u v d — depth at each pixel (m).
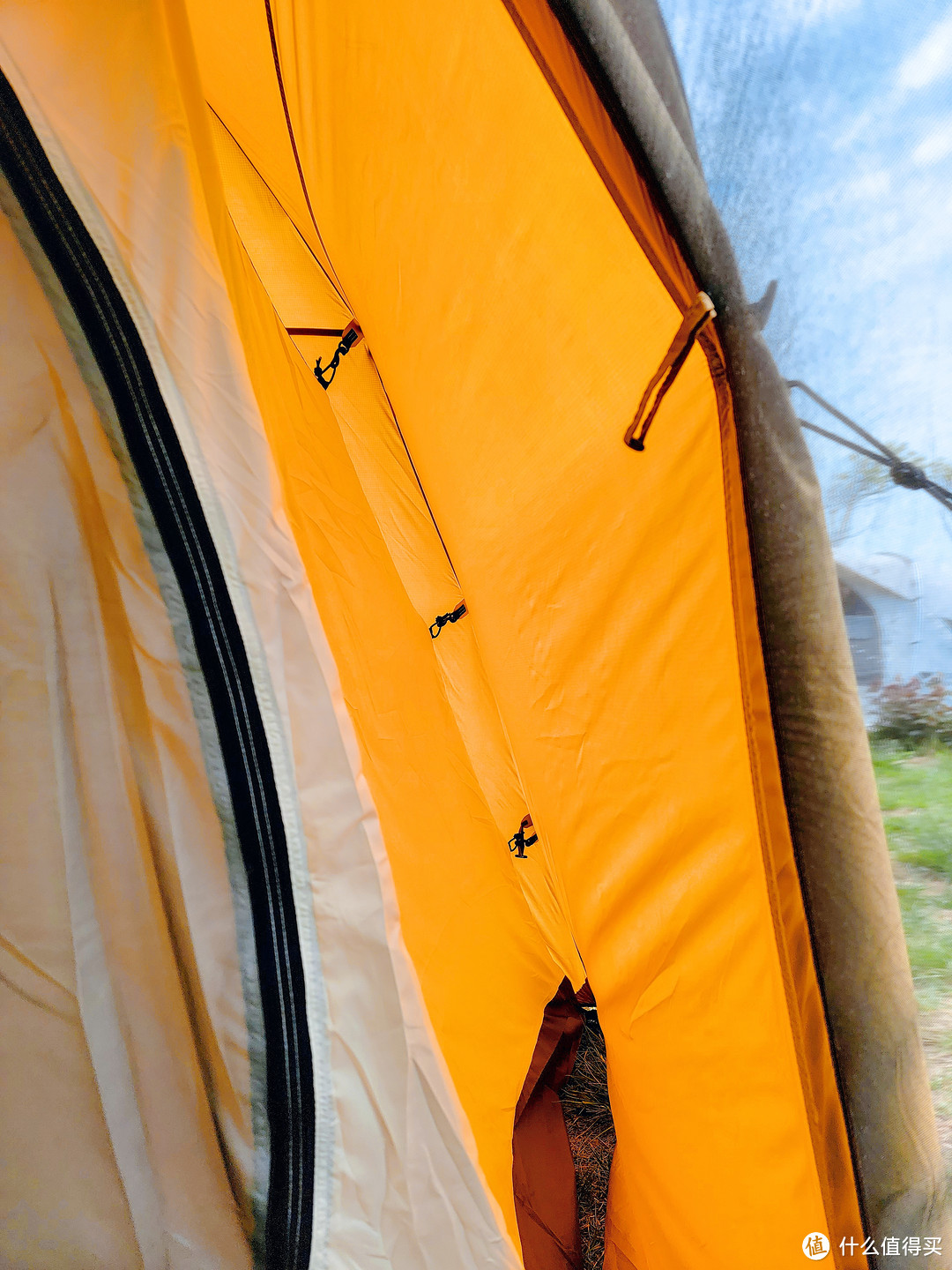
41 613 0.93
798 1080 1.10
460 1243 1.25
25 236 0.95
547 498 1.38
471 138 1.24
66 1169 0.88
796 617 1.00
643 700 1.26
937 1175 1.08
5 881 0.87
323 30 1.46
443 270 1.45
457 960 1.54
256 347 1.31
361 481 2.11
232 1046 1.06
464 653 2.08
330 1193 1.13
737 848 1.15
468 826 1.77
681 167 0.94
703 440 1.04
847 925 1.03
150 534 1.04
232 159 2.01
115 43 0.98
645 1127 1.47
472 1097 1.43
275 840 1.12
